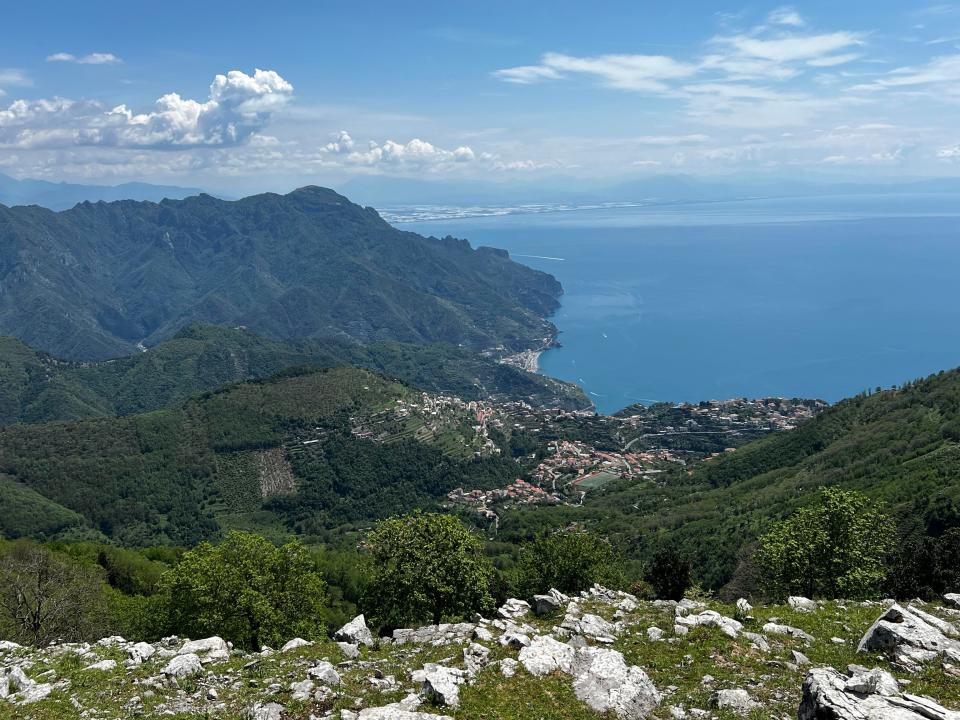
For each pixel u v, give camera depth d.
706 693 21.73
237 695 22.89
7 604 47.38
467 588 42.47
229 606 40.41
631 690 21.25
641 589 46.94
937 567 46.75
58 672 26.14
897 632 23.59
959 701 18.80
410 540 43.00
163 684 24.09
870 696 17.03
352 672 24.20
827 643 25.81
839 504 46.50
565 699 21.23
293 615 43.62
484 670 23.53
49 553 75.56
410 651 27.39
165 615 45.03
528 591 55.78
